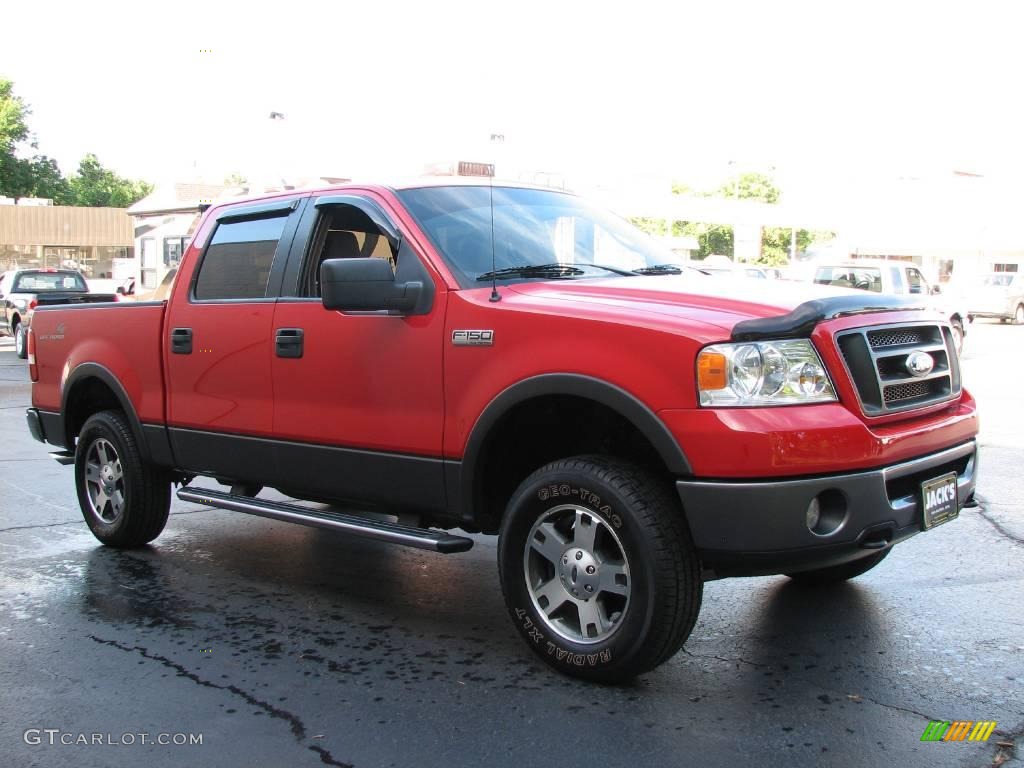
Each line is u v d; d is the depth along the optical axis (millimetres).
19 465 8883
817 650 4164
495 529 4316
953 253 48875
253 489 5328
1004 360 18828
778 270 22797
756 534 3377
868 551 3600
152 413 5508
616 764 3182
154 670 4031
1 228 57719
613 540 3721
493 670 3994
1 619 4684
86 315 6008
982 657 4074
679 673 3930
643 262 4906
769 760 3193
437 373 4148
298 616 4711
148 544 6113
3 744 3381
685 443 3438
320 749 3316
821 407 3467
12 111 65125
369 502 4566
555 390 3730
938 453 3836
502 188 4949
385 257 5035
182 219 20281
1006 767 3139
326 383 4574
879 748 3273
